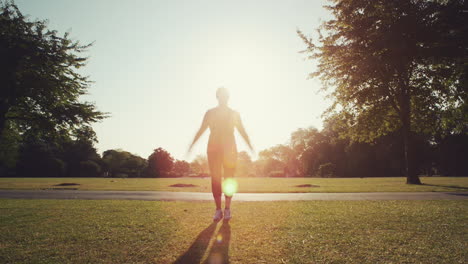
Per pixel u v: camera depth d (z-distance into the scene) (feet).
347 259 7.61
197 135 14.20
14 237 10.06
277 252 8.21
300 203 19.85
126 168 239.91
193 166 336.90
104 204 19.79
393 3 45.73
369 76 51.37
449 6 43.73
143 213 15.38
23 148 192.24
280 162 297.12
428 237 9.76
